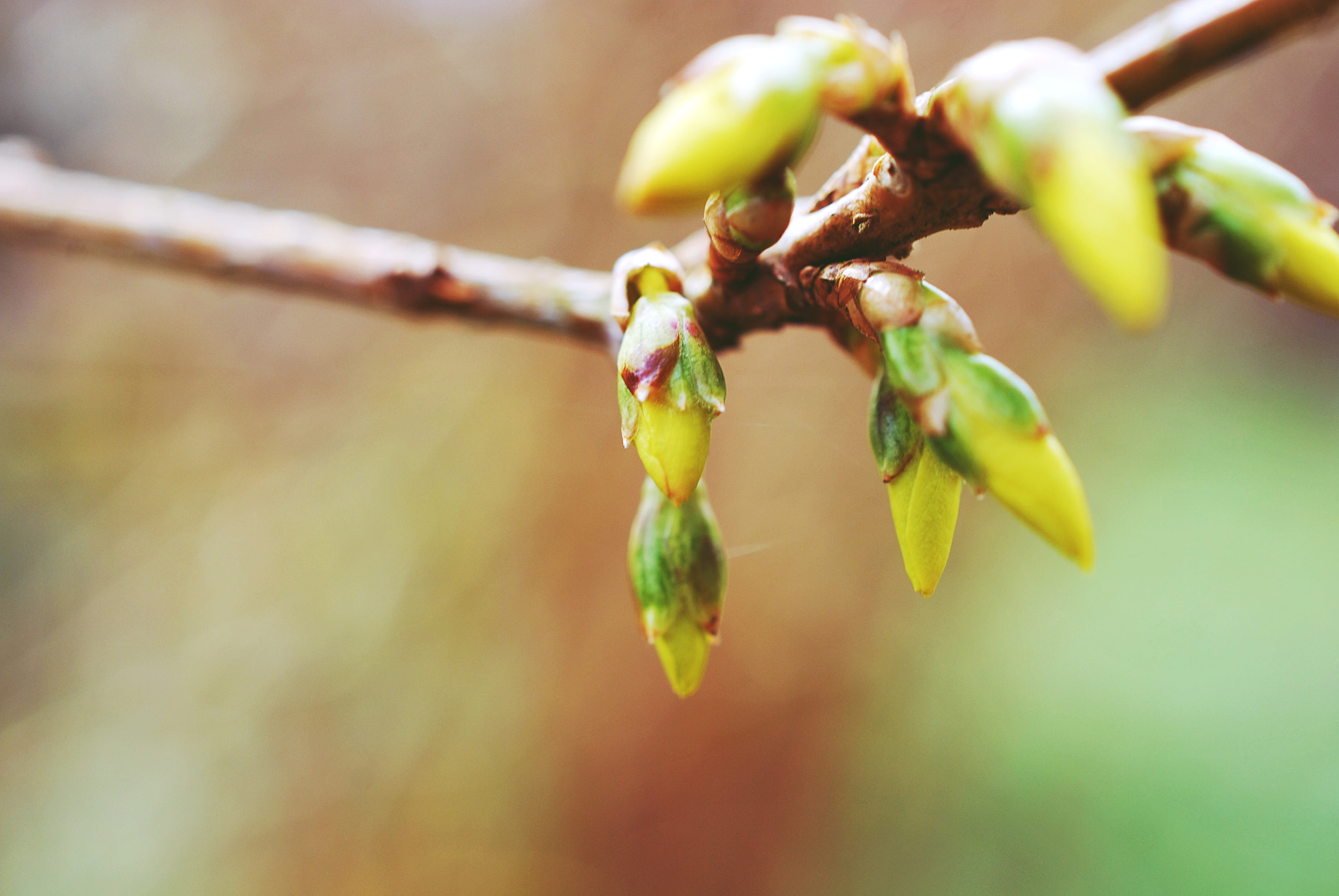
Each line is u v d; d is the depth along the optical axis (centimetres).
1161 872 78
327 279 23
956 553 79
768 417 56
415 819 64
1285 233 16
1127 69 16
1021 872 77
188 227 25
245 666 69
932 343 16
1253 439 127
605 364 60
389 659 66
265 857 67
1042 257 54
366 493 67
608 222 58
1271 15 16
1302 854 78
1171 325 98
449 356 64
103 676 70
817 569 58
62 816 68
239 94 68
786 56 15
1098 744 87
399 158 65
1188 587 103
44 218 25
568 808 61
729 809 58
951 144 16
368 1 65
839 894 63
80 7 71
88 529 70
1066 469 16
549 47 58
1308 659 94
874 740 67
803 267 17
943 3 49
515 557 62
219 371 68
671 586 18
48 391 68
